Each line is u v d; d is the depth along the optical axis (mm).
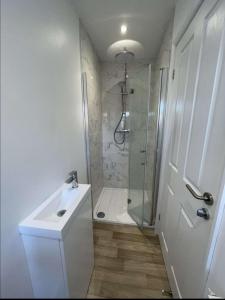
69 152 1415
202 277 754
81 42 1609
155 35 1812
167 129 1514
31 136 891
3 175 706
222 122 662
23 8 800
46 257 825
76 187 1241
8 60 717
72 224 900
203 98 838
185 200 1035
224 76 659
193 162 936
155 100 1783
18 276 798
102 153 2877
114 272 1346
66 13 1270
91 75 1999
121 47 2043
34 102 909
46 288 889
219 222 663
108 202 2520
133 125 2205
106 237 1782
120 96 2637
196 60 935
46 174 1056
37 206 965
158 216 1771
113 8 1405
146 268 1406
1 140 690
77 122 1581
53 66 1104
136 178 2139
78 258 996
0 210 693
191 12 973
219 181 661
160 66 1930
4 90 699
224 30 667
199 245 805
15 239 778
